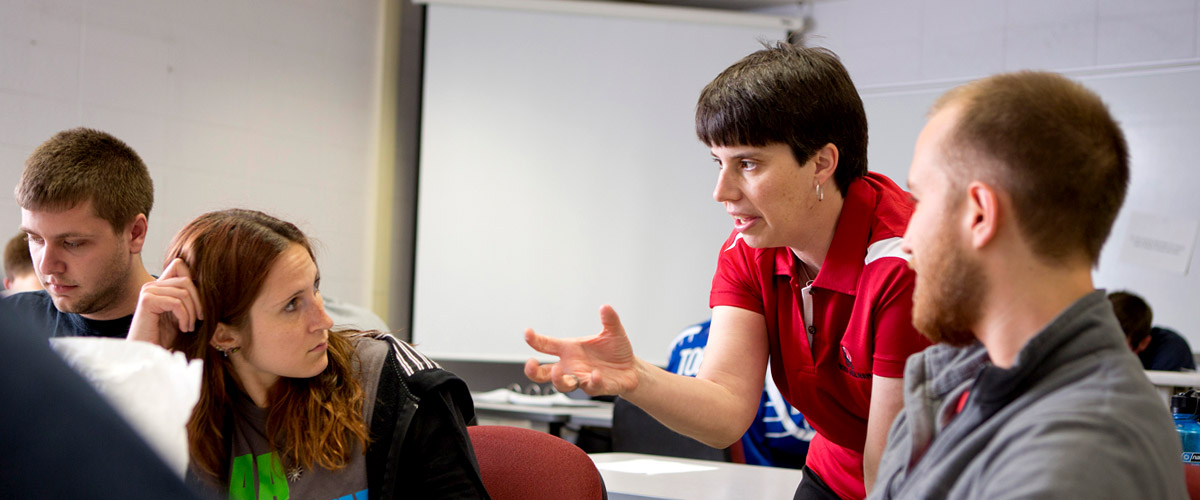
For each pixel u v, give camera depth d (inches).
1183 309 146.8
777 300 55.4
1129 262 150.6
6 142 124.2
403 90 174.2
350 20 166.7
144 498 11.5
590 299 169.3
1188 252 146.9
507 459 54.6
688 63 172.1
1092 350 26.5
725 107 47.7
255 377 51.3
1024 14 161.9
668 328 168.9
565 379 43.9
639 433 110.1
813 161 48.3
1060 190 26.8
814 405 57.0
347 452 51.0
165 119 141.1
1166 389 75.8
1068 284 27.6
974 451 27.0
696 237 169.9
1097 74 155.9
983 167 27.8
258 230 49.8
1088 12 157.4
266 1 154.3
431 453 51.6
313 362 50.1
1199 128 148.2
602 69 171.9
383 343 55.4
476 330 168.1
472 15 170.7
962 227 28.4
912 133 167.8
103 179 63.9
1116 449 23.7
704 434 52.9
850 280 50.4
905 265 47.5
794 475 73.1
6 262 92.3
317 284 51.8
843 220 50.3
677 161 171.2
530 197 170.1
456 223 169.0
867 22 173.2
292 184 157.1
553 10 171.8
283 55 156.5
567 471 53.0
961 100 29.1
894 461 33.3
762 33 173.5
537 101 171.2
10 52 124.9
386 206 170.2
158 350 25.1
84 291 64.5
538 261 169.3
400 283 173.3
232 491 49.8
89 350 24.1
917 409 31.8
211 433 49.5
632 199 170.6
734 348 56.6
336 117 163.9
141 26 138.6
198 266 49.1
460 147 169.8
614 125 171.5
